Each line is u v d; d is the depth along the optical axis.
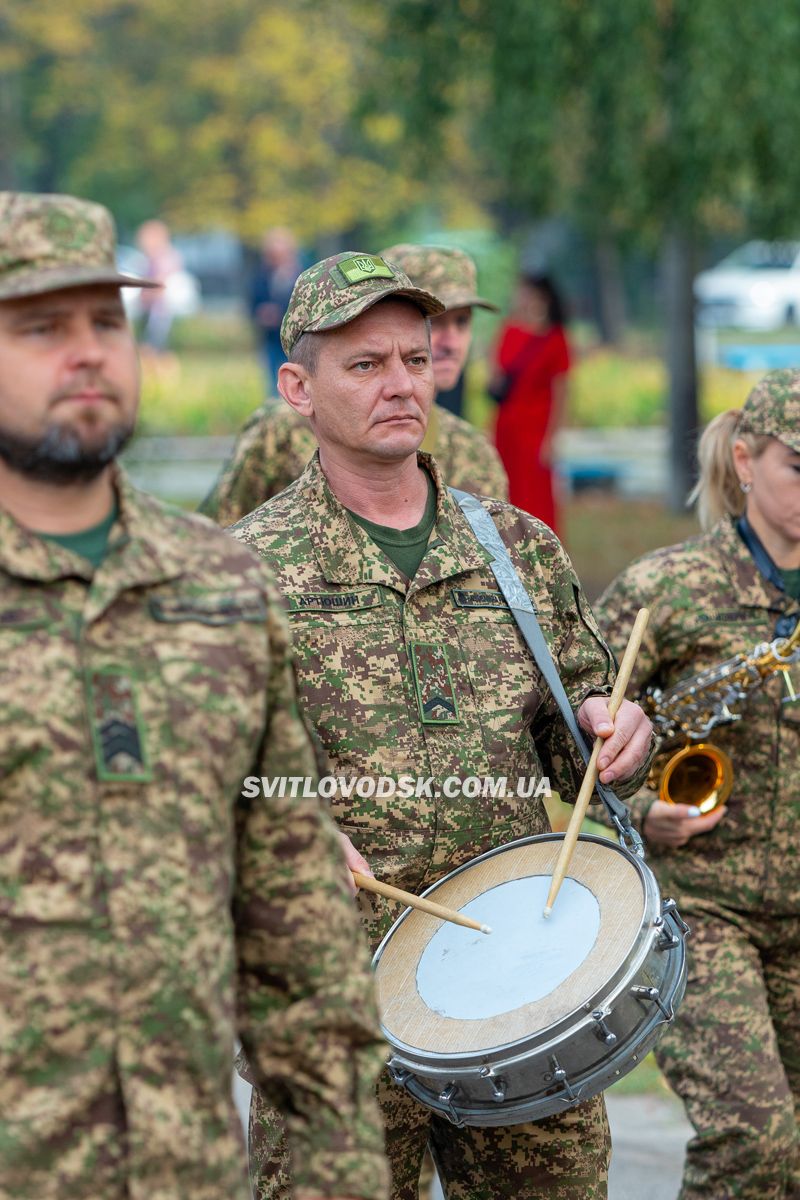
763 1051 8.36
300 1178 5.31
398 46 28.41
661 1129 11.38
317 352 7.38
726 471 9.05
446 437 11.73
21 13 56.25
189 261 91.44
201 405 46.84
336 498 7.45
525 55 26.34
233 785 5.12
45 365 4.85
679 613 8.85
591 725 7.48
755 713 8.73
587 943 6.79
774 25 25.81
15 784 4.81
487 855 7.35
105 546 5.09
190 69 59.34
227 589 5.18
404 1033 6.81
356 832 7.18
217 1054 4.96
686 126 25.91
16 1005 4.76
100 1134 4.80
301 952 5.36
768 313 67.19
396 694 7.21
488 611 7.49
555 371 23.39
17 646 4.85
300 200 58.75
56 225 4.83
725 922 8.77
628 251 30.20
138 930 4.84
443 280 11.92
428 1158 9.41
